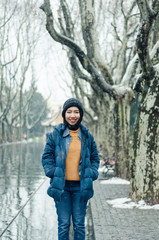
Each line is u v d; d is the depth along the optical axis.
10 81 46.25
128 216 7.16
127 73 13.98
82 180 4.05
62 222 4.08
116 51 22.23
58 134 4.18
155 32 10.82
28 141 76.88
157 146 8.35
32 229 6.28
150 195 8.36
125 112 13.38
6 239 5.62
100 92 18.55
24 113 65.50
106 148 25.08
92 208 8.07
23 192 10.62
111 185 12.52
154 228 6.14
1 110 49.44
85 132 4.20
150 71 8.24
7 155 30.41
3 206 8.35
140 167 8.56
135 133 8.77
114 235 5.65
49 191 4.11
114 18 20.86
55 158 4.12
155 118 8.32
